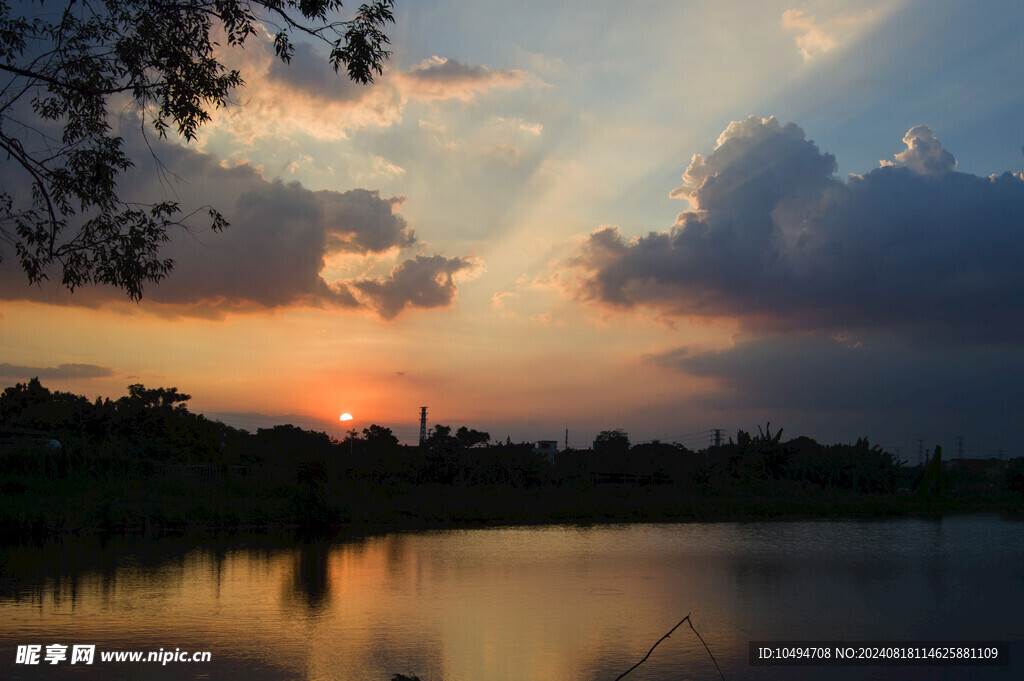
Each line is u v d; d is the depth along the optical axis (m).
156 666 10.76
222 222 12.36
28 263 11.71
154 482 34.31
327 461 42.53
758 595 17.03
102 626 13.02
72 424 39.97
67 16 11.42
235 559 21.16
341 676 10.48
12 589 16.12
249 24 11.65
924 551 26.00
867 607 15.75
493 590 17.17
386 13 11.73
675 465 55.88
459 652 11.80
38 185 11.73
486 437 52.19
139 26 11.38
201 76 11.80
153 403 45.69
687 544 27.47
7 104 11.28
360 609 14.79
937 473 58.22
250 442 59.44
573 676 10.72
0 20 11.25
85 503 28.11
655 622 14.12
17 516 25.05
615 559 22.88
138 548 22.98
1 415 40.50
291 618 13.88
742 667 11.34
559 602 15.89
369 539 27.33
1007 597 16.95
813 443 66.25
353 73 11.74
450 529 31.94
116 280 11.85
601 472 53.56
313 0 11.45
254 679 10.28
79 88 11.47
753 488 53.19
